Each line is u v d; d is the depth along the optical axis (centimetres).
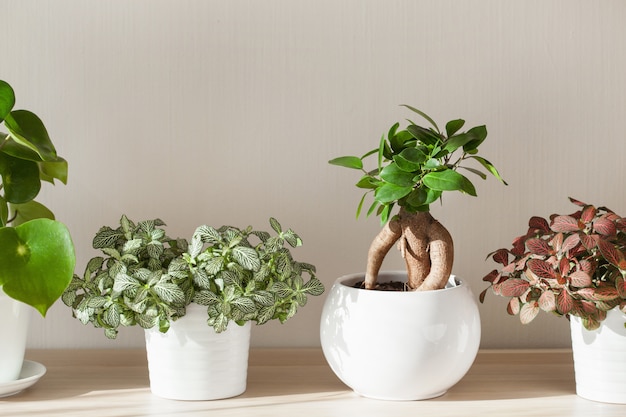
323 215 130
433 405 105
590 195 131
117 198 129
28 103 127
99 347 130
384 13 128
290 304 107
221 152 129
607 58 129
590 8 129
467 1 128
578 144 130
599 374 104
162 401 107
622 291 96
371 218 130
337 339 106
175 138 128
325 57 128
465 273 132
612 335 102
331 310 108
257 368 124
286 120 129
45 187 128
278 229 109
